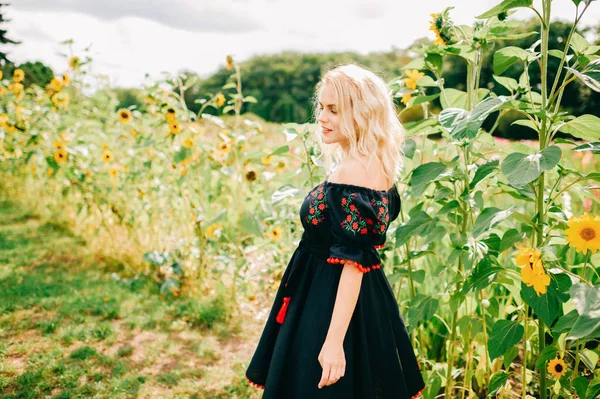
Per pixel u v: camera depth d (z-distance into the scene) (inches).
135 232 158.9
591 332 47.9
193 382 101.0
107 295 136.8
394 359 64.0
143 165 153.2
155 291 143.6
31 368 100.3
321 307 60.5
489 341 65.7
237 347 116.9
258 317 132.0
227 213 143.7
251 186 141.9
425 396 79.3
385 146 61.7
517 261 58.7
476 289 65.2
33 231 192.7
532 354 96.4
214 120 135.8
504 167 58.8
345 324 56.0
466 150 69.2
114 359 106.7
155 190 147.1
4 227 196.9
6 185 243.3
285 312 66.4
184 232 152.9
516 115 433.7
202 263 141.2
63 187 191.5
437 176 68.2
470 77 76.7
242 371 105.3
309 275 63.9
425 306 74.8
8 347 107.9
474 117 58.7
